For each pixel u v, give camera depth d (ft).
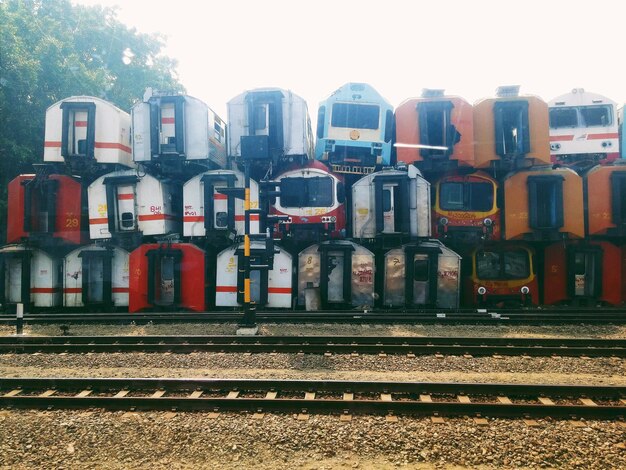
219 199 56.80
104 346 34.32
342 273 56.70
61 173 60.39
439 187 58.23
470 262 58.70
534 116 56.29
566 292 58.13
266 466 17.70
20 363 31.63
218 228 55.57
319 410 22.09
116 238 57.67
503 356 32.50
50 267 59.57
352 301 55.93
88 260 58.39
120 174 57.88
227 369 29.89
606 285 57.06
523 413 21.71
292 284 56.18
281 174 57.72
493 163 57.26
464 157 56.54
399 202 55.62
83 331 43.01
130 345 34.19
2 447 19.07
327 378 27.73
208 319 46.50
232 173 56.13
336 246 55.88
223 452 18.66
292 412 22.08
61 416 21.98
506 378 27.76
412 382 24.45
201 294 55.36
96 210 58.44
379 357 31.89
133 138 57.52
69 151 58.29
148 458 18.34
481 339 35.94
